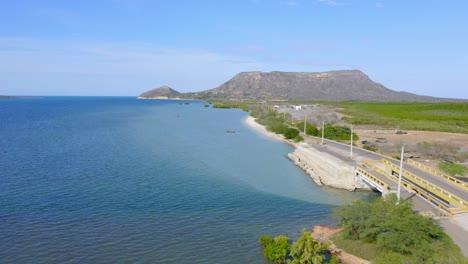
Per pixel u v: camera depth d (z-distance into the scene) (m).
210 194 39.03
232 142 76.62
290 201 37.41
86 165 51.69
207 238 27.94
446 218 27.86
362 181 42.38
